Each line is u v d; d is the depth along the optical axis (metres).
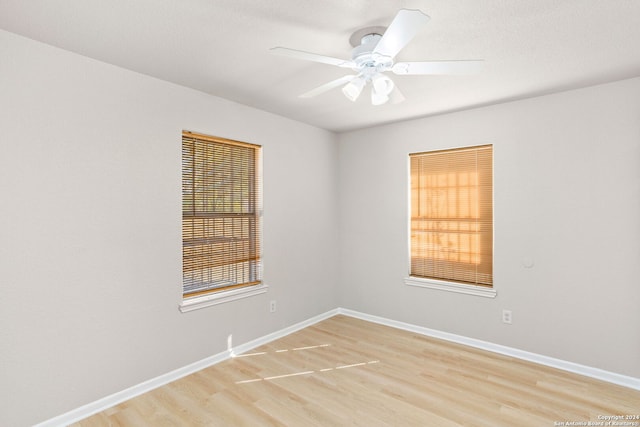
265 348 3.28
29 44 1.97
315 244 4.00
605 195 2.64
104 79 2.28
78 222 2.17
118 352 2.35
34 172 1.99
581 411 2.23
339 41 1.98
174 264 2.67
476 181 3.29
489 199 3.21
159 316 2.58
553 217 2.86
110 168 2.31
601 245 2.66
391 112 3.40
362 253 4.11
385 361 2.99
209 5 1.63
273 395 2.44
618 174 2.59
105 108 2.28
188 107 2.75
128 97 2.39
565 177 2.80
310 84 2.68
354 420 2.15
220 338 3.00
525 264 2.99
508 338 3.10
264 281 3.40
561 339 2.84
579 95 2.73
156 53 2.15
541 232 2.92
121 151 2.36
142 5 1.63
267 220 3.43
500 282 3.13
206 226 2.94
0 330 1.88
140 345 2.47
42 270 2.03
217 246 3.03
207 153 2.95
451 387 2.54
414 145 3.66
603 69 2.37
